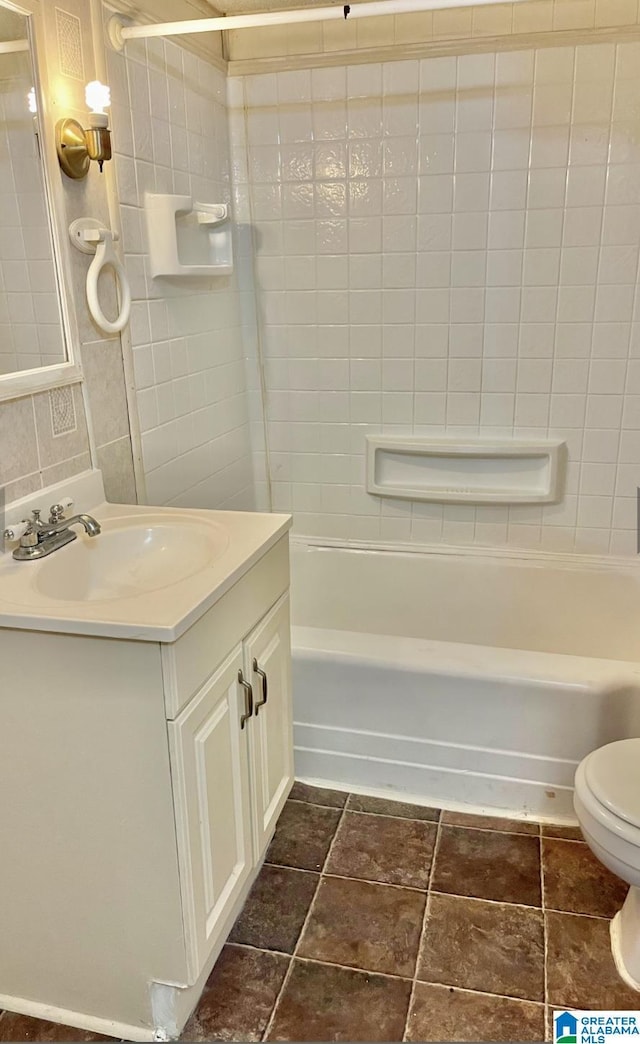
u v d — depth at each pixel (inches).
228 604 56.6
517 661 79.0
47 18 63.6
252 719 63.4
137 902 54.6
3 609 49.6
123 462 80.3
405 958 64.2
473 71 91.5
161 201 81.4
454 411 105.0
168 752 49.8
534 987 61.3
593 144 90.9
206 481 100.5
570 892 70.7
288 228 103.0
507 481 105.8
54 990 60.3
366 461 109.9
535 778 79.7
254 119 100.1
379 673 80.6
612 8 86.4
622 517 103.5
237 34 97.4
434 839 77.7
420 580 110.2
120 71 75.2
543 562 106.0
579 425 101.4
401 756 83.3
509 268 97.4
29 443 64.8
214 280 98.3
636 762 62.2
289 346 108.0
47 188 65.3
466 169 95.0
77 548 62.2
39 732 52.2
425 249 99.3
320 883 72.2
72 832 54.2
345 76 95.6
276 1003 60.5
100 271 72.3
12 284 62.7
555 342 99.0
